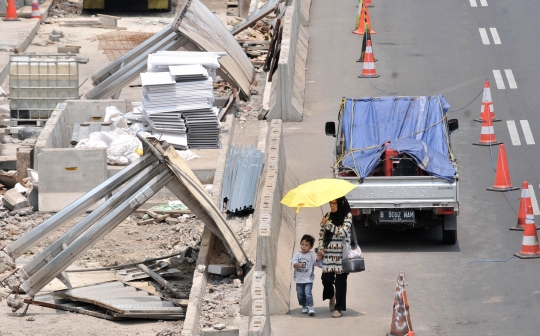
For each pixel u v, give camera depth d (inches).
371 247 2343.8
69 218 2194.9
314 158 2970.0
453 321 1886.1
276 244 2137.1
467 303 1984.5
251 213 2534.5
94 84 3535.9
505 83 3627.0
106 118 3176.7
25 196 2753.4
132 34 4675.2
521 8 4537.4
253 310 1765.5
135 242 2461.9
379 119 2493.8
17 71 3312.0
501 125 3240.7
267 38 4343.0
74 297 2075.5
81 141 2878.9
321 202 1822.1
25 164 2908.5
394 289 2070.6
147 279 2215.8
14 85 3319.4
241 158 2738.7
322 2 4729.3
